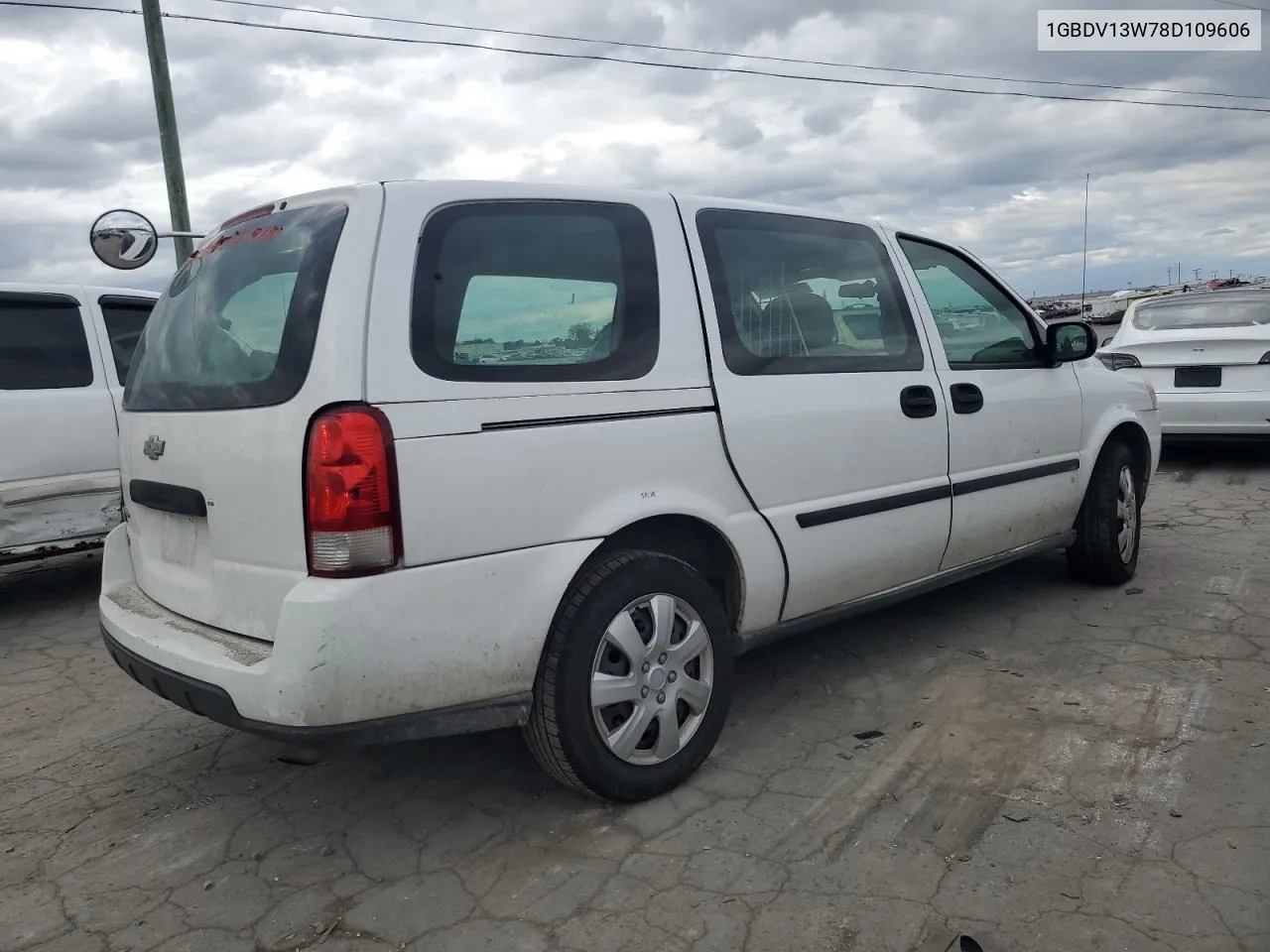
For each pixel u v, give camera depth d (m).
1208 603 4.82
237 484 2.71
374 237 2.69
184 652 2.78
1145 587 5.14
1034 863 2.69
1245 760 3.21
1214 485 7.84
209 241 3.39
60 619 5.74
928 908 2.52
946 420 4.04
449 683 2.69
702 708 3.22
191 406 2.95
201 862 2.95
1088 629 4.54
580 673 2.90
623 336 3.12
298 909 2.68
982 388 4.24
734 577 3.39
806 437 3.50
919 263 4.23
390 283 2.66
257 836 3.09
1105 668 4.05
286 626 2.50
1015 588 5.23
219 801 3.34
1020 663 4.16
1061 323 4.57
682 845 2.88
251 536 2.69
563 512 2.87
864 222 4.04
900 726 3.62
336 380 2.54
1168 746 3.33
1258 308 8.48
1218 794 3.00
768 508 3.41
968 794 3.08
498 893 2.69
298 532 2.57
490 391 2.76
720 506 3.27
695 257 3.35
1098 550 4.98
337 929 2.57
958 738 3.49
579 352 3.01
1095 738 3.42
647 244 3.24
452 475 2.65
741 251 3.51
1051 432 4.61
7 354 5.50
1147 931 2.38
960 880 2.63
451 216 2.84
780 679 4.13
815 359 3.63
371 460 2.53
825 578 3.62
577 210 3.11
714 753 3.47
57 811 3.33
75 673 4.76
